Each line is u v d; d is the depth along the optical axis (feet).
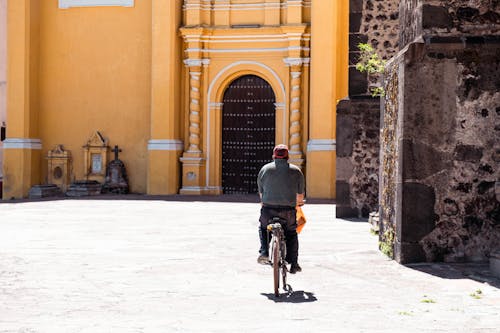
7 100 129.90
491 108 46.85
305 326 29.63
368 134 80.74
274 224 36.19
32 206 100.58
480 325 29.73
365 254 51.52
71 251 53.42
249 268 45.65
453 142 46.85
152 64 127.13
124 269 45.14
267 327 29.43
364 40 78.07
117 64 132.87
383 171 53.11
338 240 60.34
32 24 131.54
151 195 125.08
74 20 134.31
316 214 86.79
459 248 46.98
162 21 126.72
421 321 30.50
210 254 52.11
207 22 130.11
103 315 31.83
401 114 47.16
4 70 136.98
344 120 80.94
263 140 129.29
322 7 117.29
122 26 132.77
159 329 29.07
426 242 46.91
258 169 129.29
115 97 132.98
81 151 133.69
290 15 125.49
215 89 129.80
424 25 47.60
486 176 46.83
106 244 57.67
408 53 46.60
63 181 133.28
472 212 46.83
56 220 78.74
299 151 125.39
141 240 60.49
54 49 134.92
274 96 129.08
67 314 32.07
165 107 126.31
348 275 42.68
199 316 31.63
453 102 46.85
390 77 51.70
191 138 129.18
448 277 41.70
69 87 134.41
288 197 37.63
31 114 131.34
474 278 41.22
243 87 130.52
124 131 132.57
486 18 47.67
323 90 117.29
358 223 75.46
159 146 126.21
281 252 37.11
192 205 102.06
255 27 127.24
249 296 36.35
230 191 130.72
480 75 46.85
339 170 81.30
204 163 129.80
